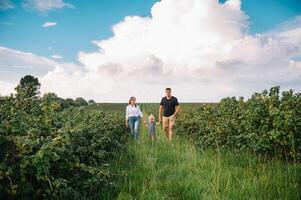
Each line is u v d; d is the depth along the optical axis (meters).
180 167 8.03
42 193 4.18
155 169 7.89
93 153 6.45
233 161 8.55
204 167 7.96
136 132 14.61
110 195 5.75
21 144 4.02
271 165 7.76
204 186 6.26
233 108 11.98
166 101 14.61
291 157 8.55
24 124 4.44
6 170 3.71
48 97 5.78
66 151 4.91
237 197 5.64
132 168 7.91
